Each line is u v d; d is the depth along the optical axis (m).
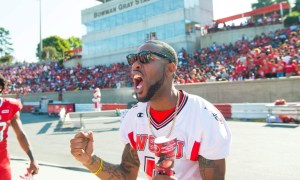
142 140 1.79
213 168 1.60
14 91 38.97
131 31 42.16
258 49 22.80
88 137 1.81
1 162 2.65
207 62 28.45
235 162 6.38
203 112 1.65
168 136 1.68
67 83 36.84
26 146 2.99
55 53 79.88
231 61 25.47
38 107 25.62
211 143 1.59
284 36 27.47
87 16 47.09
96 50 46.06
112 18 44.09
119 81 30.27
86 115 13.78
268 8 36.44
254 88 17.25
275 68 17.33
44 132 12.94
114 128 13.30
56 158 7.71
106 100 26.59
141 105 1.88
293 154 6.81
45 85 39.12
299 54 19.47
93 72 38.31
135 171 2.04
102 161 1.90
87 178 5.50
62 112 14.63
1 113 2.70
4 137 2.70
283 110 12.25
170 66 1.66
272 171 5.62
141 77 1.62
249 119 14.27
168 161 1.32
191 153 1.63
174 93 1.72
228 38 35.12
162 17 38.97
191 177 1.67
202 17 40.00
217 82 18.59
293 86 15.98
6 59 76.62
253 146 7.85
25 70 49.12
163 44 1.67
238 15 38.78
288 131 9.98
